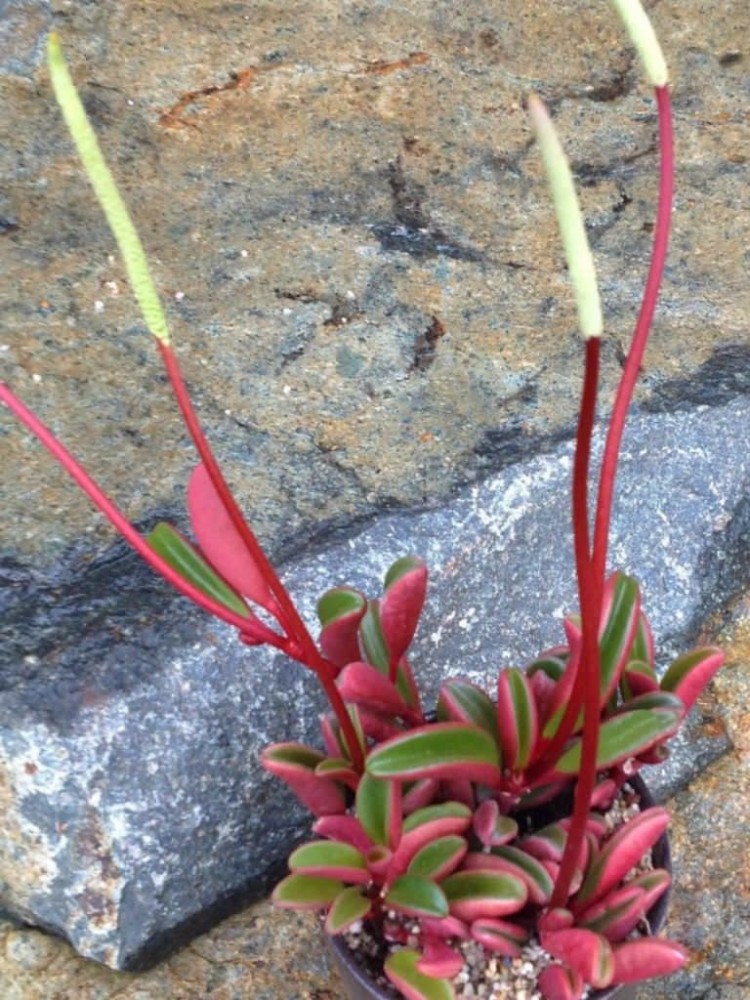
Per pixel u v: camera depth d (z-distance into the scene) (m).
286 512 0.55
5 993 0.54
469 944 0.44
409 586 0.42
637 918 0.42
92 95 0.73
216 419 0.58
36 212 0.67
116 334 0.61
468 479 0.56
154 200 0.68
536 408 0.59
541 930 0.42
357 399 0.60
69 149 0.70
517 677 0.43
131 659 0.50
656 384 0.61
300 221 0.67
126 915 0.51
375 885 0.43
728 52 0.80
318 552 0.54
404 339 0.62
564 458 0.58
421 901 0.40
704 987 0.55
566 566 0.60
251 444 0.58
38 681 0.49
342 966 0.45
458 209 0.69
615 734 0.42
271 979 0.54
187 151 0.71
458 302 0.64
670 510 0.61
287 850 0.55
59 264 0.64
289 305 0.63
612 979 0.39
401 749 0.41
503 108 0.75
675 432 0.60
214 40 0.77
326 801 0.44
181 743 0.51
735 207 0.70
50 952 0.55
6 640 0.50
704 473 0.61
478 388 0.60
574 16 0.81
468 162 0.72
